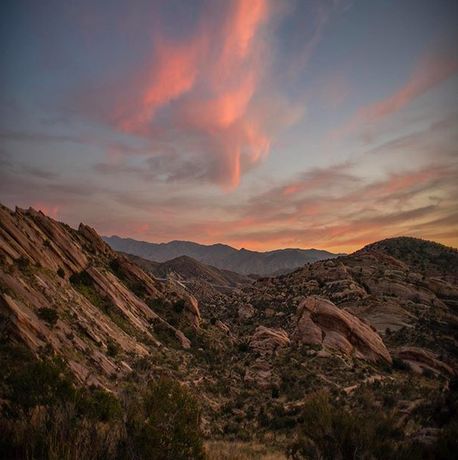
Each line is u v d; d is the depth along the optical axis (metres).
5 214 43.59
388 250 171.50
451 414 21.64
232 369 49.88
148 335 49.59
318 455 11.64
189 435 9.20
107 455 8.14
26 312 29.36
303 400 38.53
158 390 9.83
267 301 109.00
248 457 16.92
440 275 133.00
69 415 9.51
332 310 64.94
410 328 81.25
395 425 17.33
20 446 8.34
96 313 43.12
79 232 69.38
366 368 55.16
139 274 68.00
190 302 69.25
